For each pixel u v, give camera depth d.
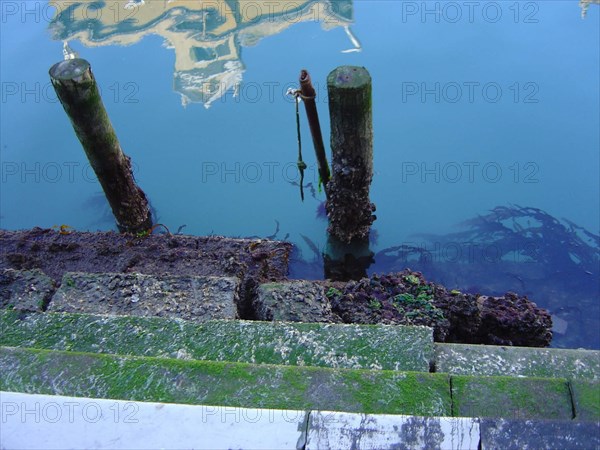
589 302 6.76
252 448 3.32
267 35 9.73
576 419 3.53
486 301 5.88
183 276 5.28
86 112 6.52
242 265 6.62
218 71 9.34
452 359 4.25
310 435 3.36
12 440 3.38
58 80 6.26
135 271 6.59
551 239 7.32
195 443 3.36
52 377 3.90
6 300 5.12
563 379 3.78
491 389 3.75
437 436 3.32
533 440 3.25
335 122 6.38
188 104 9.02
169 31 10.05
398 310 5.37
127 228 7.86
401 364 4.18
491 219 7.58
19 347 4.10
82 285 5.20
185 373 3.90
